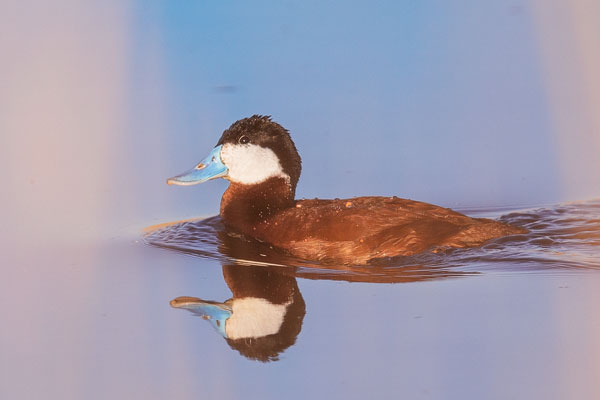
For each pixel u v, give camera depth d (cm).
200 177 1318
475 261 1096
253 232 1255
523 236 1148
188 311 1005
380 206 1177
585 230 1209
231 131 1322
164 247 1217
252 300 1027
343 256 1138
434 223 1141
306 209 1229
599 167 1454
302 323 963
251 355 901
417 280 1063
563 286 1023
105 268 1138
